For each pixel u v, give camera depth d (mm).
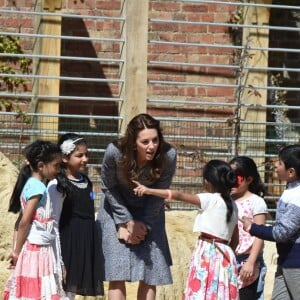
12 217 13945
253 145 19375
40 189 11477
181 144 19672
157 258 11562
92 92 20078
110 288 11703
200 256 11719
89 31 20109
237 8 20469
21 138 18594
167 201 18641
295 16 20859
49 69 18766
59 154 11672
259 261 12305
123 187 11484
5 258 13680
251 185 12609
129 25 18422
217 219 11727
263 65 19656
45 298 11422
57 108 18781
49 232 11562
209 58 20531
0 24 19781
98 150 18531
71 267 11648
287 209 11305
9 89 19750
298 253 11391
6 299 11648
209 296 11562
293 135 20500
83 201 11781
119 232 11453
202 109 20375
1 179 14531
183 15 20438
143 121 11211
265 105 19328
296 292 11414
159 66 20328
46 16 18766
